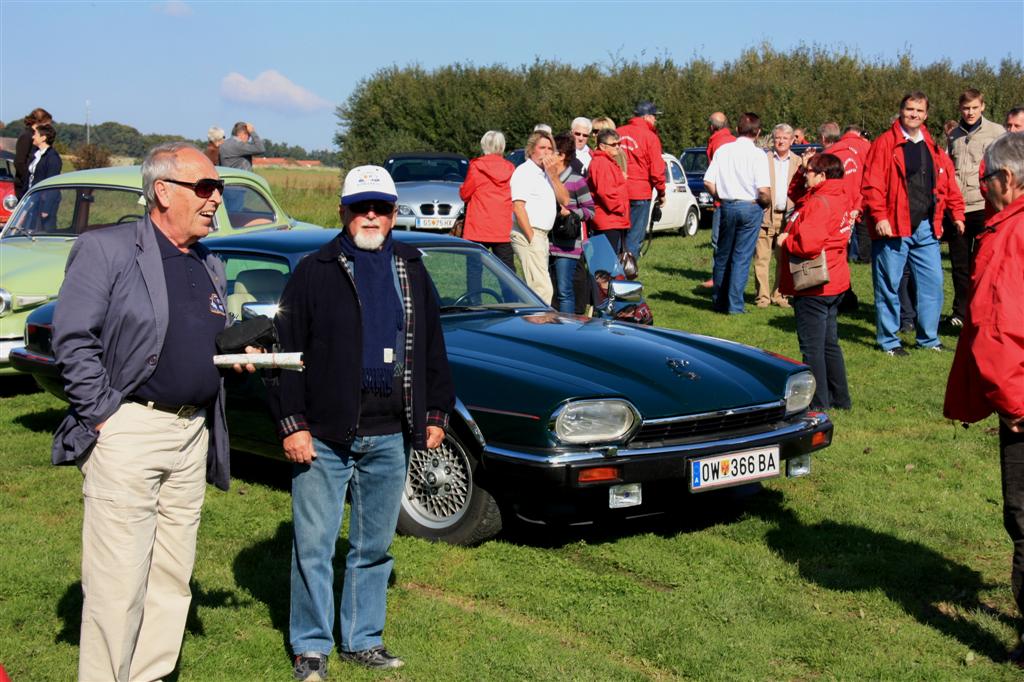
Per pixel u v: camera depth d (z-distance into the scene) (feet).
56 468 22.54
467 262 22.08
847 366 32.22
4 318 27.94
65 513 19.81
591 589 15.98
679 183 73.82
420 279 13.23
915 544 18.15
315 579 13.17
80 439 11.61
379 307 12.77
